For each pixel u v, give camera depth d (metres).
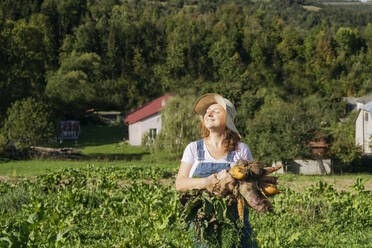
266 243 6.18
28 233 4.82
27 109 37.81
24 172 23.23
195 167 3.69
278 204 9.57
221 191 3.34
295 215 9.12
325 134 35.28
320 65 114.94
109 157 41.88
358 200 10.15
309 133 30.03
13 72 47.53
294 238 6.75
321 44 119.75
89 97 75.38
